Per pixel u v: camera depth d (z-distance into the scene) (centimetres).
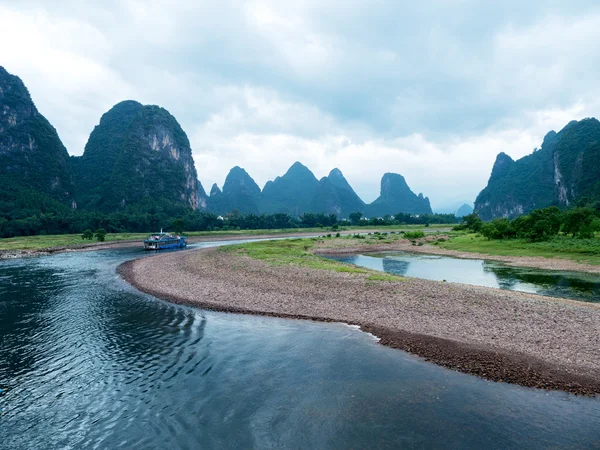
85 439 1082
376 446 1018
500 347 1747
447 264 5403
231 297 2966
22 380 1494
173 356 1736
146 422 1166
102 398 1332
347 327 2159
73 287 3553
